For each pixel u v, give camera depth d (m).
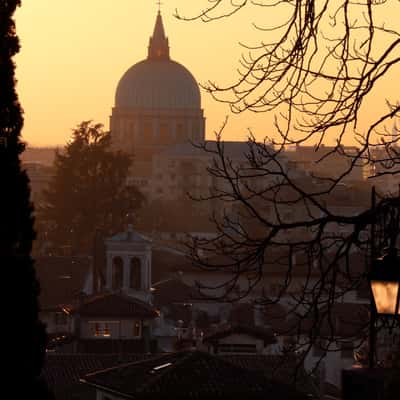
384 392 38.00
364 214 41.44
